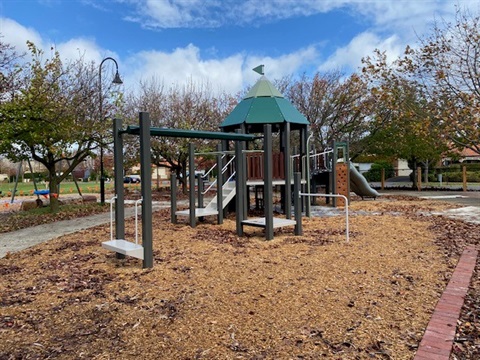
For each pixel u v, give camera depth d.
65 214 11.21
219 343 2.65
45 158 11.92
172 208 8.59
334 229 7.31
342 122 20.31
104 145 12.38
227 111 21.52
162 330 2.89
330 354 2.45
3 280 4.41
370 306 3.25
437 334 2.71
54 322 3.10
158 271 4.50
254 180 9.24
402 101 9.69
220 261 4.92
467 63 8.34
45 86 10.55
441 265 4.53
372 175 29.19
